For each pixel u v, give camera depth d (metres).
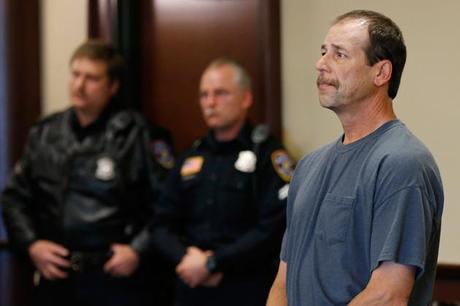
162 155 6.39
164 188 6.01
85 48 6.38
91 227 6.17
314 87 6.37
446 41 5.79
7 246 7.07
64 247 6.22
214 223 5.73
